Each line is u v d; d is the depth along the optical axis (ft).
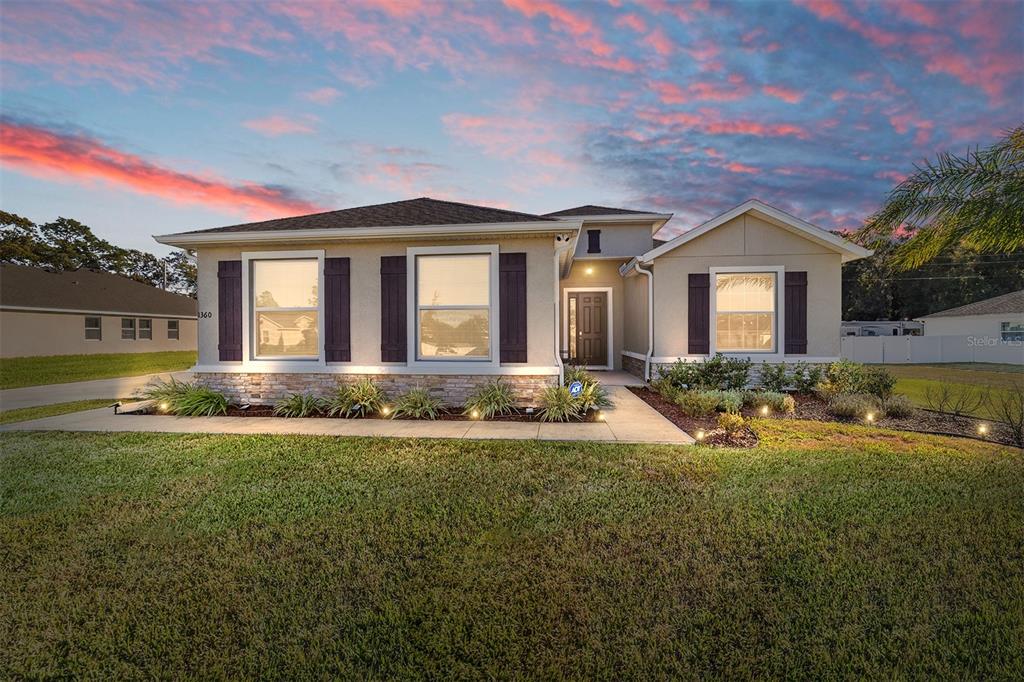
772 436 19.97
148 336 84.43
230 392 27.94
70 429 22.04
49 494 13.39
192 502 12.72
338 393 26.02
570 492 13.25
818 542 10.21
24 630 7.55
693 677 6.45
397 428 22.15
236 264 27.94
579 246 46.50
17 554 9.91
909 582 8.67
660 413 25.54
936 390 35.17
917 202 15.11
